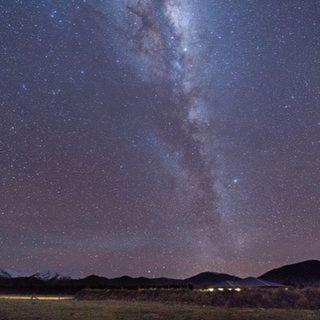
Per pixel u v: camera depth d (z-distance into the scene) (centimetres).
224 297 5216
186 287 5959
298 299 4997
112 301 5531
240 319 3669
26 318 3478
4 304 4591
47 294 7212
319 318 3756
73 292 7238
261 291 5353
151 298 5681
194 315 3819
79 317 3578
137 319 3572
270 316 3828
